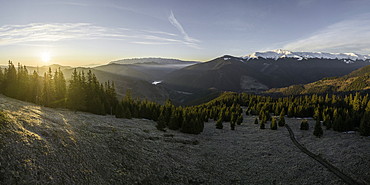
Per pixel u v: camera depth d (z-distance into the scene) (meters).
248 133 67.44
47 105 62.88
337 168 35.78
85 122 43.34
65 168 21.67
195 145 48.53
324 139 52.19
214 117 106.00
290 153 44.69
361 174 32.88
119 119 63.91
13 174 17.30
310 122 80.81
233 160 41.41
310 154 43.34
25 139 22.08
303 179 33.59
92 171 23.75
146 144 38.78
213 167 36.88
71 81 67.31
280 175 35.22
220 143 53.53
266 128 74.62
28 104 52.69
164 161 33.66
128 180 25.19
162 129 59.91
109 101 82.19
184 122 62.94
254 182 32.94
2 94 67.31
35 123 27.88
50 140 24.91
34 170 18.92
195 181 30.47
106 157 28.11
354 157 37.94
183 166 34.22
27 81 70.56
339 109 84.06
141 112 81.62
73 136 29.27
